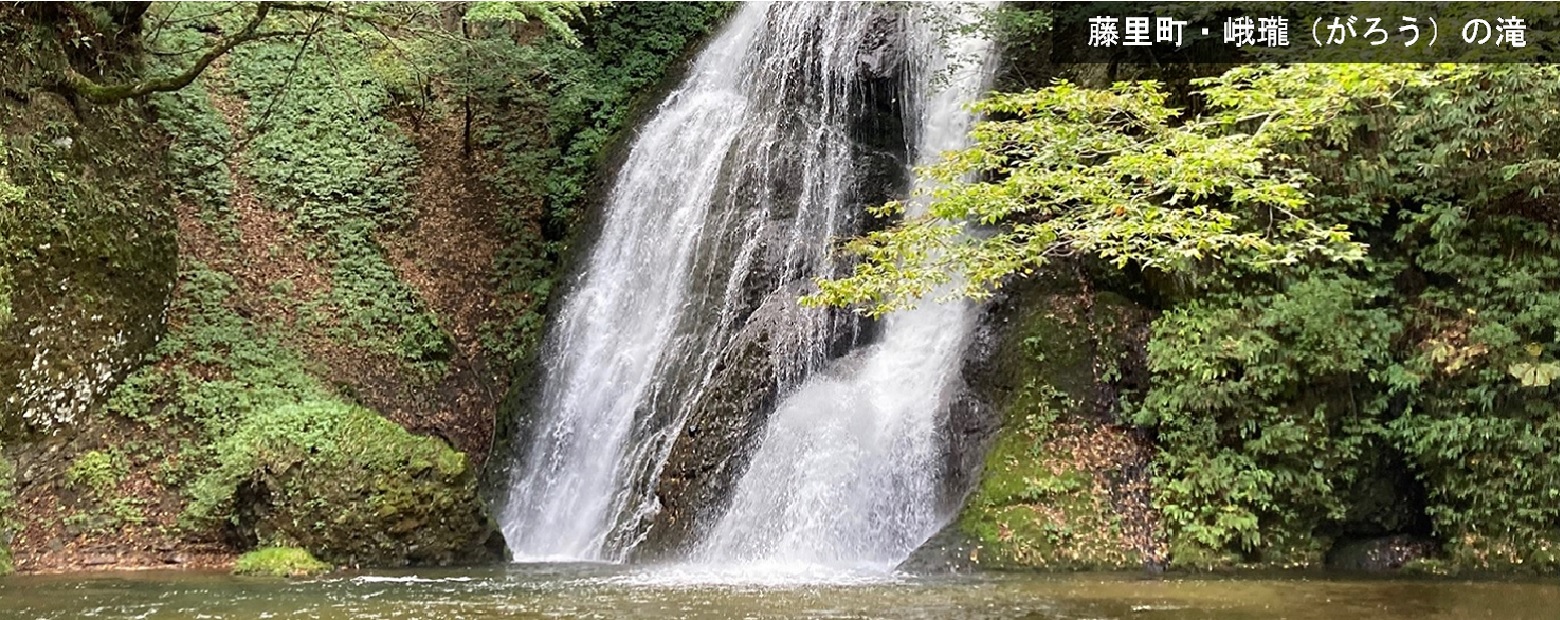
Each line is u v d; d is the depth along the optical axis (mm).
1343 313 10383
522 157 18812
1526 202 10055
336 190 16953
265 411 12922
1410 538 10477
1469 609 7332
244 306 14695
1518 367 9602
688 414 13148
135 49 14398
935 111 14711
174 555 11383
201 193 15516
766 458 12188
